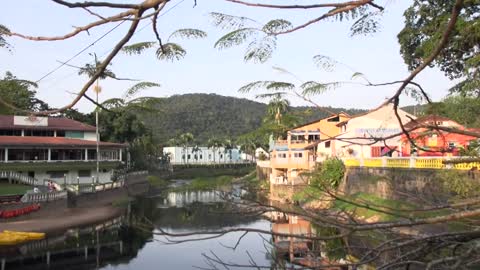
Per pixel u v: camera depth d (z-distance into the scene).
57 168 46.12
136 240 26.34
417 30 9.02
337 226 2.97
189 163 73.12
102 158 51.47
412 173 20.72
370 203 3.53
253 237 17.11
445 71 7.62
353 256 3.60
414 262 3.07
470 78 6.32
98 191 42.53
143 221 3.21
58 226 30.70
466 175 10.23
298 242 3.98
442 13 8.43
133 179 53.78
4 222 30.78
